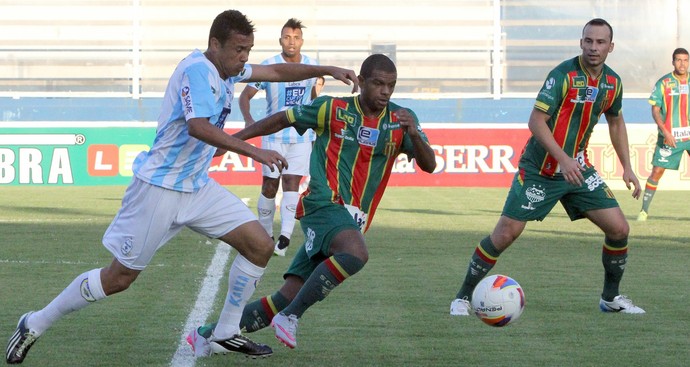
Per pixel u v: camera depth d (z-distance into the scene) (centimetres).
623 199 5431
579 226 3953
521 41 6581
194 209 1552
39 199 5022
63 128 5981
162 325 1884
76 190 5662
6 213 4262
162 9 6631
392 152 1670
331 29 6788
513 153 6072
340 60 6725
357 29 6756
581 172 2023
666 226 3981
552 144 1938
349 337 1802
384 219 4147
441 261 2873
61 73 6681
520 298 1766
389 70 1612
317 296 1579
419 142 1617
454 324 1931
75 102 6169
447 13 6725
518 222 2023
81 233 3494
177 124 1496
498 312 1752
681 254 3084
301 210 1677
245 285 1573
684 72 4206
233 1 6725
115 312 2016
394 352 1677
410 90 6750
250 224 1564
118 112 6184
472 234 3597
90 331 1825
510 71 6594
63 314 1562
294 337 1588
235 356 1631
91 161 6003
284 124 1684
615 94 2014
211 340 1614
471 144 6072
